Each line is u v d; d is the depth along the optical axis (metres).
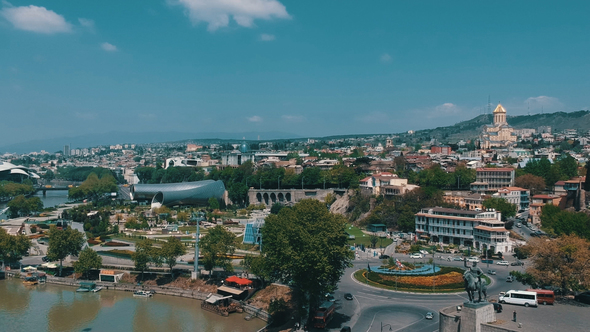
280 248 169.38
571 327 105.44
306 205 178.50
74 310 192.75
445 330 108.56
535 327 104.25
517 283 195.12
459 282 194.50
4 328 172.50
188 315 185.00
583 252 149.12
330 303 164.12
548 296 133.75
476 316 103.75
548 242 159.50
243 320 178.62
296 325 157.88
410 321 155.62
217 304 189.25
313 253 156.00
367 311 166.50
